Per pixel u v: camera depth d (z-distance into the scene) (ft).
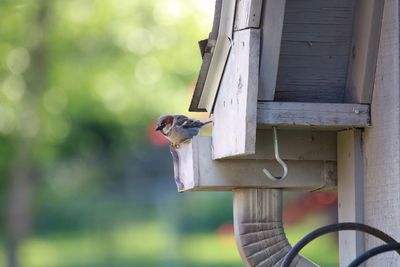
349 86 13.76
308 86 13.85
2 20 49.55
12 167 55.01
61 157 77.77
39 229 95.76
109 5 49.29
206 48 14.20
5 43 50.24
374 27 13.30
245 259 14.35
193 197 88.58
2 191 66.90
